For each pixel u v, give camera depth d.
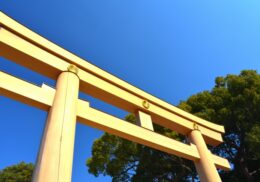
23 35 4.72
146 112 5.97
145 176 12.02
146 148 11.95
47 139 3.43
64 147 3.41
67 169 3.21
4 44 4.36
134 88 6.11
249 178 11.25
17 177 21.80
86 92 5.35
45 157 3.19
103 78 5.58
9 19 4.70
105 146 13.50
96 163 13.34
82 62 5.35
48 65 4.74
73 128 3.83
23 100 3.96
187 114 6.81
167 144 5.30
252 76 12.47
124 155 12.95
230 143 12.18
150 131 5.26
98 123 4.50
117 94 5.61
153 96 6.42
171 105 6.63
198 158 5.63
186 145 5.74
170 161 12.11
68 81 4.61
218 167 6.08
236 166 12.10
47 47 4.96
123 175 13.38
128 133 4.82
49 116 3.85
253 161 11.88
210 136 6.84
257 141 9.41
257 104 10.95
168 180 12.50
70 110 4.04
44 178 2.96
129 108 5.89
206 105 12.63
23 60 4.64
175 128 6.55
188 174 12.43
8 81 3.89
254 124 10.73
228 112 11.68
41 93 4.12
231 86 12.78
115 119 4.85
